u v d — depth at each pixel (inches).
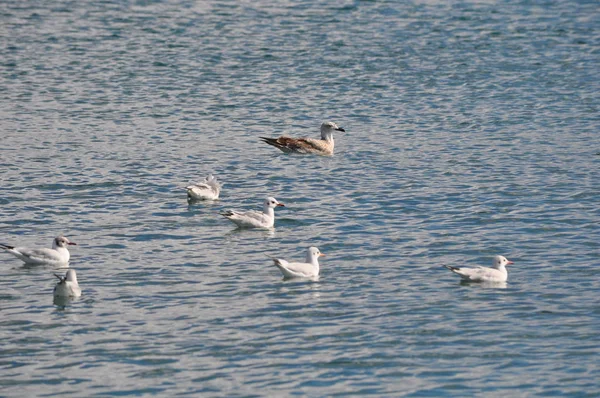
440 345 1026.7
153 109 2132.1
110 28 2898.6
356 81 2368.4
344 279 1202.6
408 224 1412.4
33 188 1573.6
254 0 3253.0
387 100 2214.6
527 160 1752.0
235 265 1250.6
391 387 941.8
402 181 1630.2
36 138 1892.2
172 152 1818.4
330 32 2851.9
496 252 1300.4
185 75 2421.3
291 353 1008.2
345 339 1038.4
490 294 1155.3
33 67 2471.7
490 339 1039.6
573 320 1083.9
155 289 1171.9
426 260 1269.7
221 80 2378.2
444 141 1895.9
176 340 1036.5
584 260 1264.8
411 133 1958.7
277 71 2460.6
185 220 1432.1
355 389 937.5
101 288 1175.0
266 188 1599.4
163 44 2721.5
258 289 1170.0
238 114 2107.5
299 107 2161.7
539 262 1259.8
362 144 1884.8
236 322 1079.0
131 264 1253.1
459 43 2731.3
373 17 3031.5
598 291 1163.3
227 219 1437.0
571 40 2765.7
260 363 987.3
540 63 2532.0
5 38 2758.4
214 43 2733.8
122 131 1959.9
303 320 1084.5
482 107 2149.4
